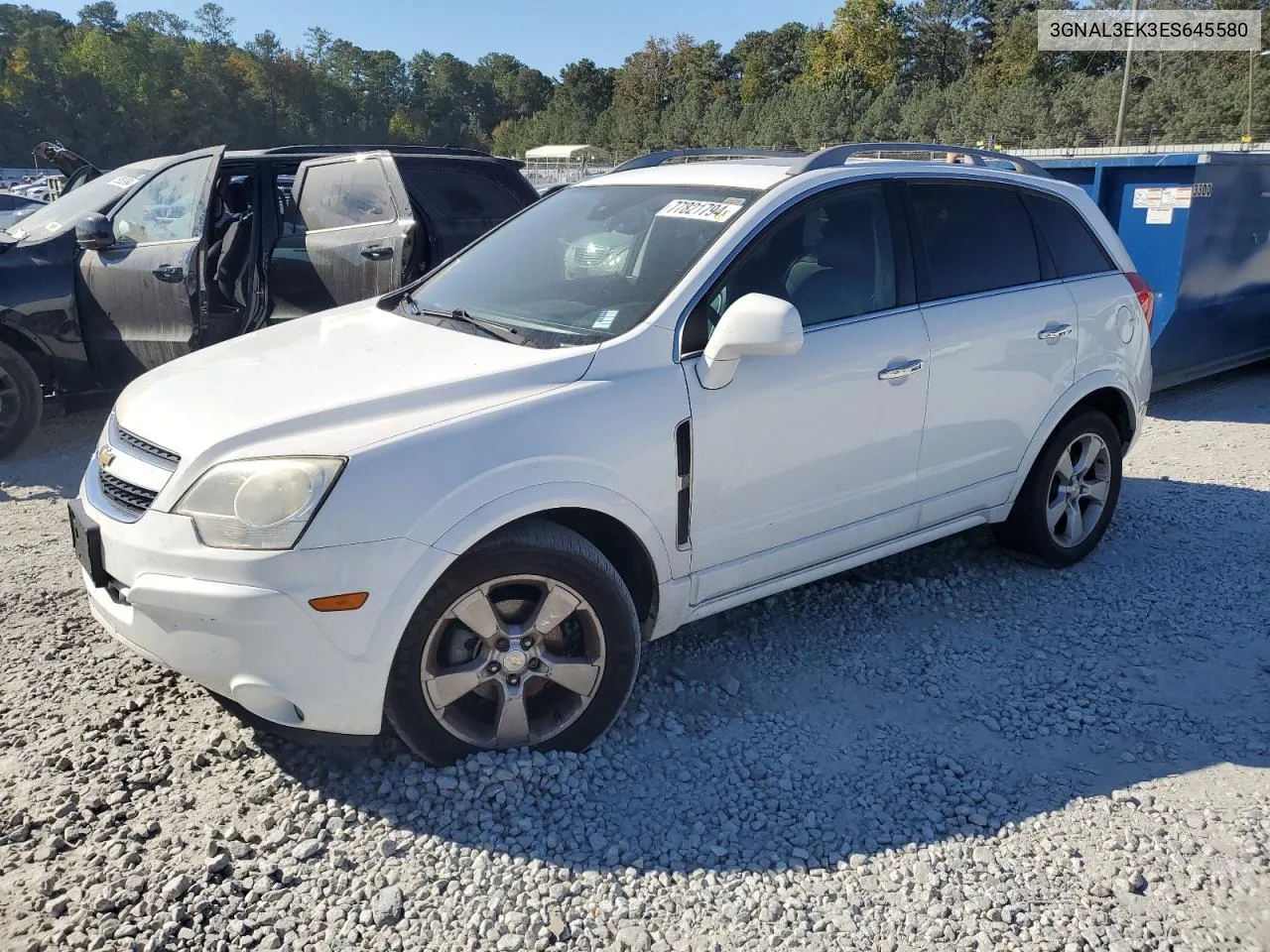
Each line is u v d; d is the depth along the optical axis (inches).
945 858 106.3
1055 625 160.9
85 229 243.8
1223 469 245.6
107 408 273.6
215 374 126.1
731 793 116.9
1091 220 181.5
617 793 116.0
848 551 148.9
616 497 117.7
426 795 112.5
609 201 156.1
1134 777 120.6
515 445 110.9
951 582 176.2
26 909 96.3
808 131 3875.5
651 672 143.9
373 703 107.1
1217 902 99.7
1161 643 154.7
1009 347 159.5
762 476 132.6
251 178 275.3
